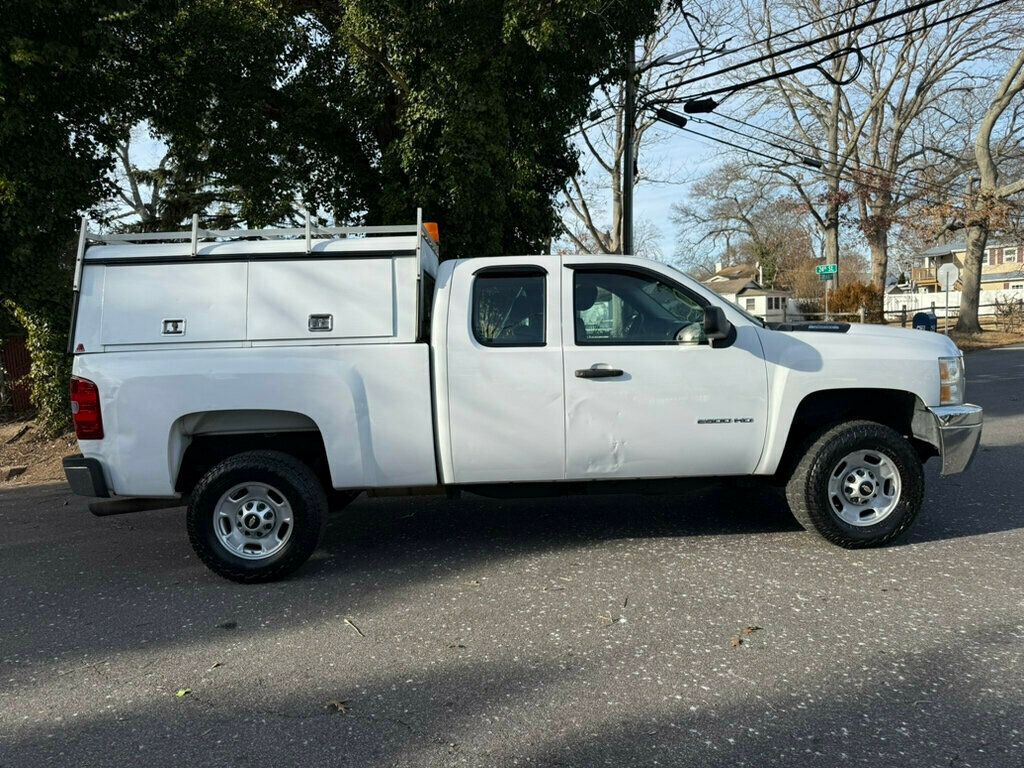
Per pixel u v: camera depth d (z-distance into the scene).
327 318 4.86
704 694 3.28
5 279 10.73
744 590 4.43
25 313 11.29
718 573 4.73
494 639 3.92
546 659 3.67
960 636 3.75
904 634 3.79
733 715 3.11
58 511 7.54
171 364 4.76
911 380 5.00
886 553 5.01
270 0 12.24
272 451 4.99
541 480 5.00
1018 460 7.73
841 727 2.99
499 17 10.76
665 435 4.94
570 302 4.98
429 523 6.18
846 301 33.16
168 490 4.81
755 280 64.56
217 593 4.79
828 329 5.32
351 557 5.40
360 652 3.83
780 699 3.22
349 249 4.90
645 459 4.97
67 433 11.41
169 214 20.91
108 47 10.04
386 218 12.21
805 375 4.95
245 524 4.91
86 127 11.32
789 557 4.98
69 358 11.33
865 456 5.02
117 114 11.92
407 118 11.25
